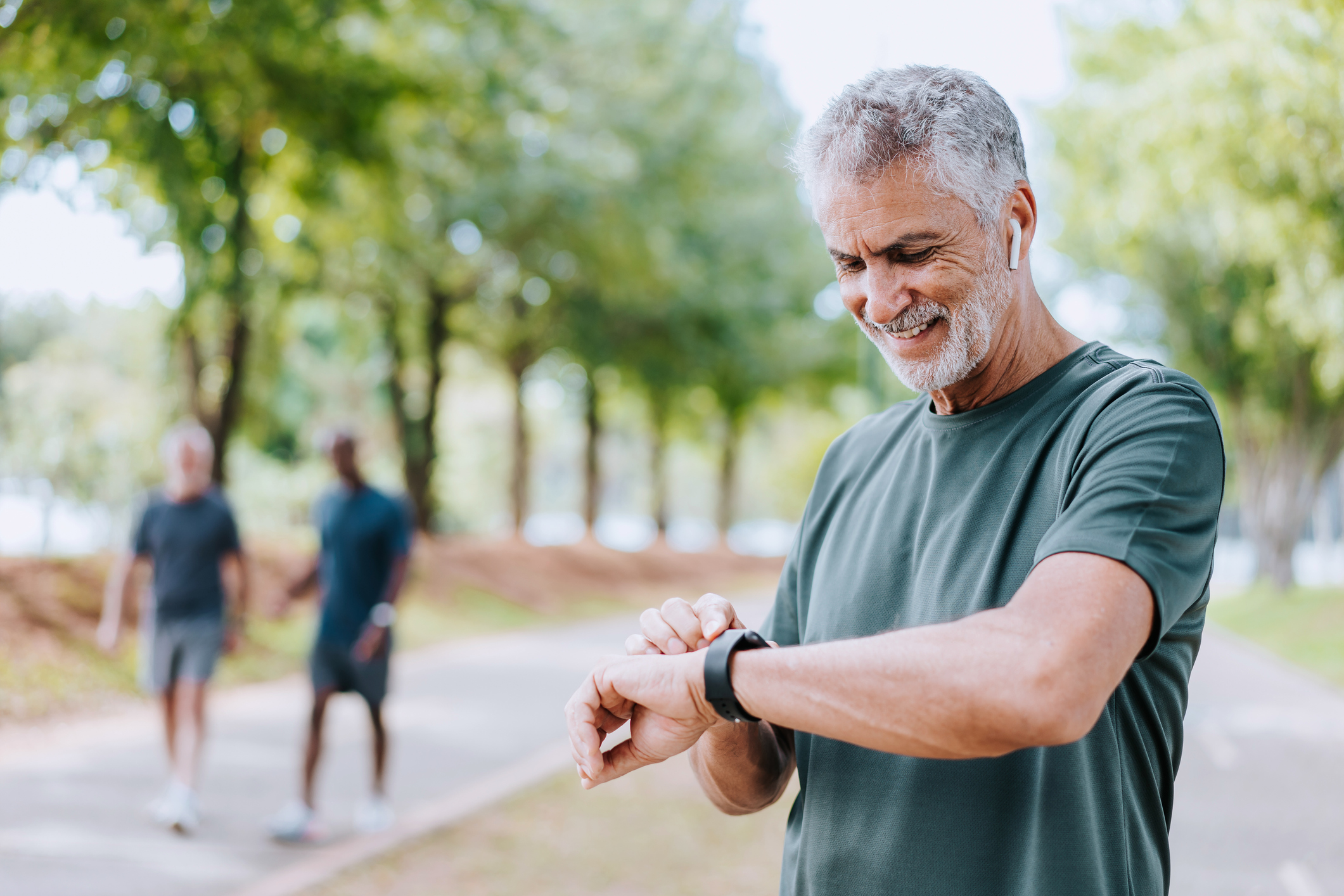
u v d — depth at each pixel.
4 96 7.80
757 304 24.58
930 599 1.40
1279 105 9.83
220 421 12.46
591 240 17.22
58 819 5.77
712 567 31.03
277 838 5.52
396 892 4.77
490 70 12.39
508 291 19.77
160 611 5.93
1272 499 25.72
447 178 14.49
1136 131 11.88
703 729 1.25
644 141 16.92
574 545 26.30
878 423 1.71
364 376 29.36
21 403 20.22
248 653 10.94
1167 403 1.23
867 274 1.35
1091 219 15.04
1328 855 5.66
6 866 4.99
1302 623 17.98
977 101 1.31
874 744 1.08
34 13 7.33
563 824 5.92
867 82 1.36
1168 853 1.34
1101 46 14.05
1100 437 1.25
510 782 6.86
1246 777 7.56
